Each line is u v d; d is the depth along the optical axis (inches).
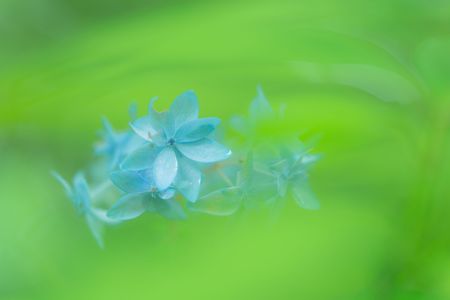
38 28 35.4
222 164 17.4
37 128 22.0
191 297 12.2
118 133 18.7
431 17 21.4
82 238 16.1
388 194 17.4
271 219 14.0
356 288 12.9
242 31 19.3
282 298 12.1
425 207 17.9
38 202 19.0
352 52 19.1
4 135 22.0
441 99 18.8
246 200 16.7
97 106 21.0
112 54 20.5
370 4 21.2
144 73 19.9
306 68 19.1
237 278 12.3
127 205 16.4
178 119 16.7
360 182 16.8
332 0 20.5
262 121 17.5
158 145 16.6
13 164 20.9
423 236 17.5
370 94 18.7
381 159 18.0
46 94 22.0
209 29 19.3
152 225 16.3
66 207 18.8
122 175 16.5
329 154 17.2
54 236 15.6
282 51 19.1
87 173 21.3
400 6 21.4
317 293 12.3
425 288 16.5
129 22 20.5
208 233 13.2
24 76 22.2
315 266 12.6
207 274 12.5
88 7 35.4
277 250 12.7
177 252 13.2
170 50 19.6
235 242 12.8
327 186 16.8
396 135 18.4
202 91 19.5
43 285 14.4
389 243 16.3
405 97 18.8
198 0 19.8
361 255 13.1
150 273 12.8
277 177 16.8
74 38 23.6
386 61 19.1
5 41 34.5
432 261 17.0
